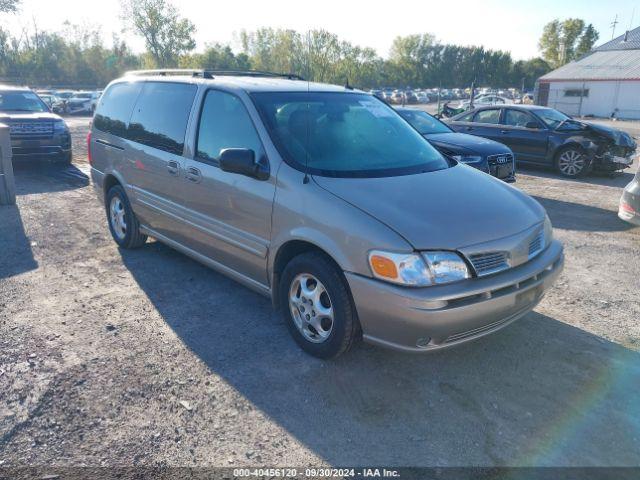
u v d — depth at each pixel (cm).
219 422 298
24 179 984
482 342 388
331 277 330
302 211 343
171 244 503
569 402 319
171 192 468
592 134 1109
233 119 409
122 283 489
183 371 346
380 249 303
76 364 352
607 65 4203
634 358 369
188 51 5803
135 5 5453
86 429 291
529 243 339
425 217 321
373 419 302
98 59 6053
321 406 313
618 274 529
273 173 365
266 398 320
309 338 362
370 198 335
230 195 396
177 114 465
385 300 301
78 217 712
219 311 434
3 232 640
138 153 507
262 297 461
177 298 458
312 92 437
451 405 315
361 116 438
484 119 1259
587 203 862
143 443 281
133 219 552
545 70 9869
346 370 349
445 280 300
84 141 1683
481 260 312
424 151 434
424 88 10269
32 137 1037
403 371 349
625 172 1199
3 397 317
